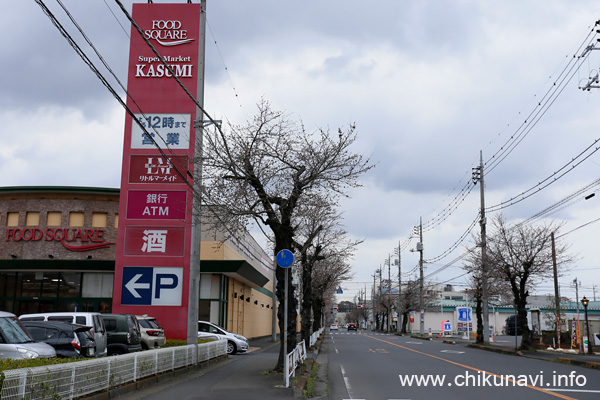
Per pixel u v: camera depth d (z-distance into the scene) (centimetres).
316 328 4375
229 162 1634
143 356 1309
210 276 3225
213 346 2031
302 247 1956
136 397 1133
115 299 2338
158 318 2320
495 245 3316
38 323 1306
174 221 2364
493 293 3950
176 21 2428
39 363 966
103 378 1084
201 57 1878
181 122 2369
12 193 3136
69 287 3152
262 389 1271
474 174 3772
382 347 3297
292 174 1656
